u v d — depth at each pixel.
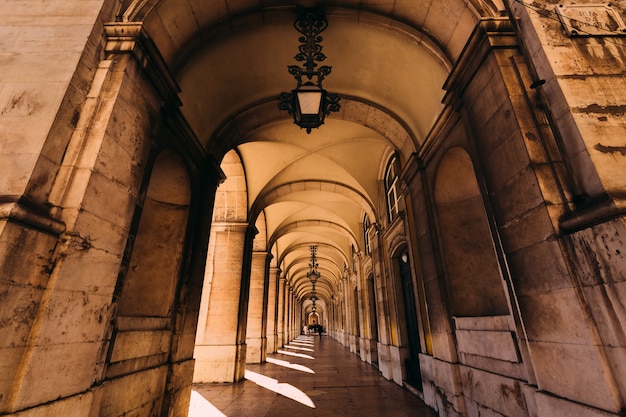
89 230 2.51
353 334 15.26
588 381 2.07
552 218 2.37
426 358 5.31
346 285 18.33
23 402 1.90
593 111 2.44
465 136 3.91
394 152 8.12
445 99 4.01
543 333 2.47
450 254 4.72
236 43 4.58
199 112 4.92
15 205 1.99
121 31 3.01
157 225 4.65
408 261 7.37
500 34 3.09
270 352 15.03
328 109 3.88
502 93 2.94
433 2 3.69
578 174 2.38
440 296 4.67
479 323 3.75
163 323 4.13
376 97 5.78
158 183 4.73
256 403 5.52
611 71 2.62
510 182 2.84
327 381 7.63
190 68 4.29
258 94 5.67
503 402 3.17
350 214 13.57
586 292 2.14
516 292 2.76
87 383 2.46
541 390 2.47
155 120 3.54
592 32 2.77
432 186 5.07
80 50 2.75
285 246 18.08
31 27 2.86
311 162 9.59
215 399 5.82
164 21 3.47
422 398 5.69
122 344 3.15
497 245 3.09
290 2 4.14
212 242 8.90
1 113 2.46
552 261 2.37
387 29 4.30
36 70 2.65
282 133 7.81
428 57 4.44
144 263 4.42
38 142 2.36
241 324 8.36
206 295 8.35
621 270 1.92
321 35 4.72
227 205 9.28
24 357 1.97
